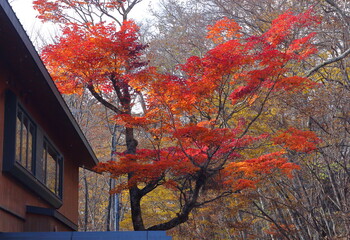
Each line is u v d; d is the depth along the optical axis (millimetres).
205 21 27656
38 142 13047
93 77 16312
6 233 9359
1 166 10125
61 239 9391
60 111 13320
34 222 12820
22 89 11617
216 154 16109
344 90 19734
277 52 14648
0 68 10164
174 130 15477
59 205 15688
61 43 15781
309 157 20531
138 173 14633
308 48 16172
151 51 28922
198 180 15891
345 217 19344
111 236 9383
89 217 35188
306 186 23641
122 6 20016
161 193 24703
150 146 23359
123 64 16531
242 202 20547
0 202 9891
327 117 20531
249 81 15188
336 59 19125
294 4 24422
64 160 17312
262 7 25172
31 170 12578
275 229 22219
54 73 16828
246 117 19938
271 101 19969
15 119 10602
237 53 14789
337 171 21609
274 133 19906
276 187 21328
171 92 14797
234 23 16766
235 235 25250
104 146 33906
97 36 15609
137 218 16516
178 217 16219
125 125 15727
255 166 15383
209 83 14867
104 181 35000
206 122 15828
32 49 9727
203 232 22953
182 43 27812
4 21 8523
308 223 20672
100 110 31953
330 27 21438
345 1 21688
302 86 16734
